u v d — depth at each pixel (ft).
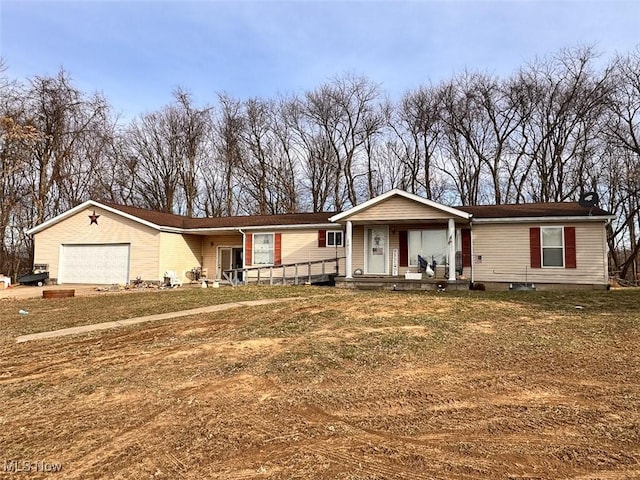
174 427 11.64
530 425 11.41
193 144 108.58
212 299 40.55
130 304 38.60
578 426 11.28
